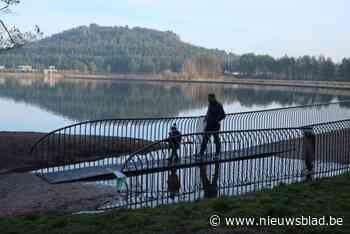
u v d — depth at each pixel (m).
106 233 5.99
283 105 45.94
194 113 39.12
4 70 148.88
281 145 14.20
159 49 174.00
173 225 6.18
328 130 13.10
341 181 8.91
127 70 152.50
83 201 9.30
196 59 135.62
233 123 25.91
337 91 72.00
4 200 9.37
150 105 48.09
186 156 12.40
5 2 15.71
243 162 11.91
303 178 10.57
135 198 8.92
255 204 7.11
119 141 17.20
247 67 127.50
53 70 150.50
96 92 70.75
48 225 6.55
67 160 13.89
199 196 9.13
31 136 17.50
